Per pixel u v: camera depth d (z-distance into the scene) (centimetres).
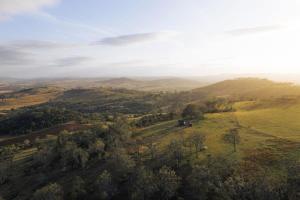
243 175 6619
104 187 6944
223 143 8644
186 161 7531
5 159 10738
